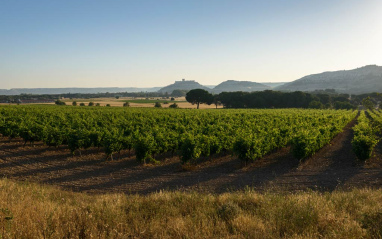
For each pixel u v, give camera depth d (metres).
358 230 4.85
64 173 13.92
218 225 5.27
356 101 121.25
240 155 15.16
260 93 102.69
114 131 21.28
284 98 98.62
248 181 12.22
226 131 22.80
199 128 25.55
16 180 12.38
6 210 5.09
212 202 7.13
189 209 6.50
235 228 5.14
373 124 15.34
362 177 12.39
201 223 5.41
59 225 4.97
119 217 5.65
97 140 18.73
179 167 15.31
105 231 4.77
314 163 16.08
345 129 37.25
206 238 4.68
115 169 14.88
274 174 13.52
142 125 28.41
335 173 13.37
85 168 15.05
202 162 16.92
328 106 101.06
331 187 10.99
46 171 14.28
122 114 41.53
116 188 11.45
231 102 101.62
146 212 6.19
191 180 12.58
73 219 5.36
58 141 19.50
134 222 5.41
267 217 5.65
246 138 15.38
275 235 4.77
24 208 5.72
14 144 22.12
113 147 16.48
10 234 4.29
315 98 103.50
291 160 17.08
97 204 6.66
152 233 4.95
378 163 15.59
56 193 8.91
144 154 15.43
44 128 20.42
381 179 11.89
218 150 17.11
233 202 7.06
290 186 11.27
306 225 5.16
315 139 16.67
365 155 15.25
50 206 6.05
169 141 18.00
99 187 11.60
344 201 6.83
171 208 6.48
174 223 5.25
